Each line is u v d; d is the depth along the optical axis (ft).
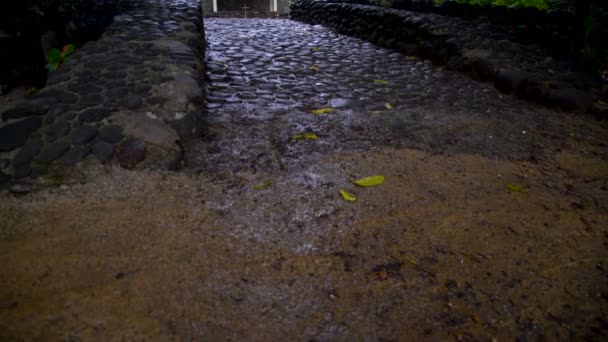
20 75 15.11
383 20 23.36
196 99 11.54
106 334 5.20
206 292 5.95
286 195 8.63
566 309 5.92
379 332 5.45
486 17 20.30
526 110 13.84
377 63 19.66
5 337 5.07
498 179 9.55
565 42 16.52
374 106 13.97
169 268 6.35
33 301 5.62
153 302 5.71
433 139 11.54
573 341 5.42
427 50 19.70
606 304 6.03
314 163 10.09
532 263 6.81
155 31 15.67
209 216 7.77
